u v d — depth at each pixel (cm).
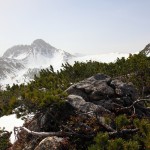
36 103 1034
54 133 992
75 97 1173
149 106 1300
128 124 975
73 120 1030
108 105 1219
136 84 1850
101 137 823
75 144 949
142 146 849
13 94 1838
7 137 1345
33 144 1055
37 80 1923
